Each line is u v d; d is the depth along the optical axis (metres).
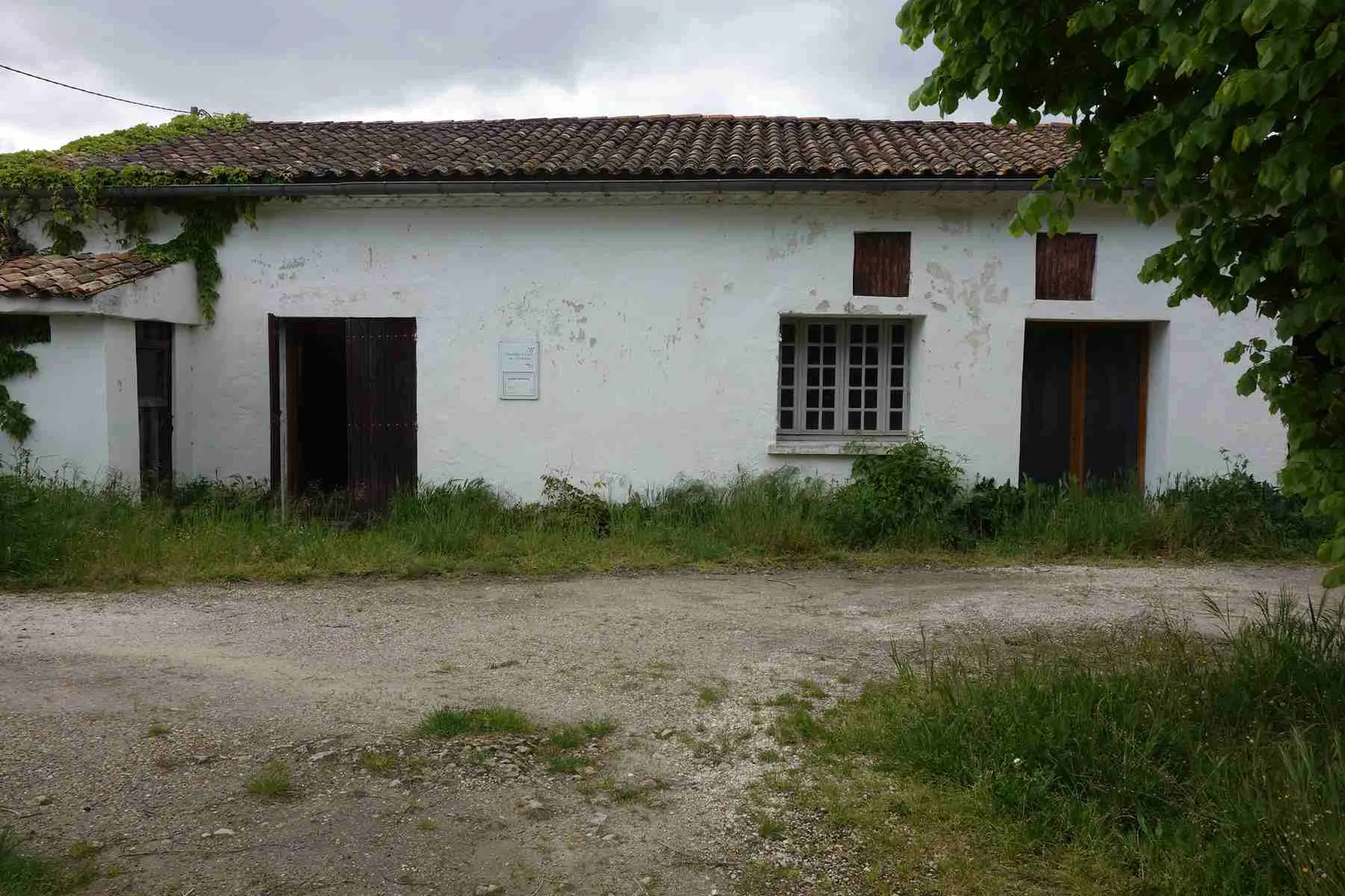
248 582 7.56
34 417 8.98
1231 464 10.03
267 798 3.81
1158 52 3.57
